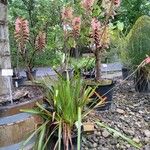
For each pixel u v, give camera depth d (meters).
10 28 4.52
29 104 1.83
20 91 2.18
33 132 1.76
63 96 1.86
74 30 2.95
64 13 3.04
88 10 2.97
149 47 3.47
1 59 1.88
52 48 4.45
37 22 4.86
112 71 5.08
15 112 1.74
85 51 3.75
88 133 2.32
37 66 5.76
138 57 3.52
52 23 4.87
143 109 3.12
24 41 2.52
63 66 3.21
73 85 1.98
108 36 2.94
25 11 5.29
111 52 4.07
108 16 2.91
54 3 4.98
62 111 1.85
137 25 3.56
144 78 3.58
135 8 7.39
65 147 1.78
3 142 1.68
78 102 1.93
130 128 2.69
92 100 2.27
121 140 2.46
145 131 2.67
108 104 2.94
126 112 2.99
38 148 1.68
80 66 3.45
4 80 1.92
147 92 3.63
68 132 1.78
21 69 4.82
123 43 3.81
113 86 2.98
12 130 1.71
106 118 2.77
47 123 1.86
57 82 2.04
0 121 1.68
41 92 2.12
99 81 2.94
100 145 2.38
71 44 3.32
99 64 3.01
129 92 3.65
